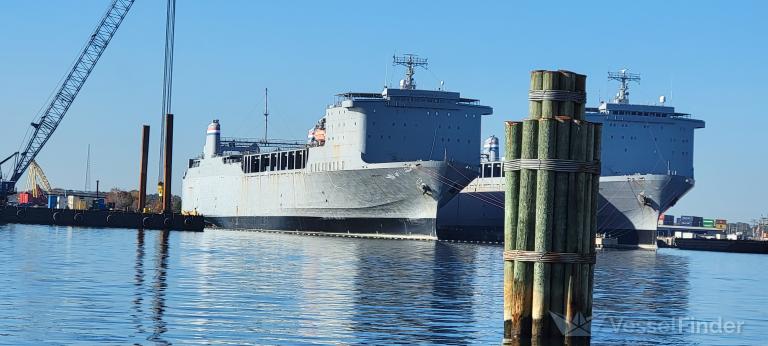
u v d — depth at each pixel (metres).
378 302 51.50
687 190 138.62
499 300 53.97
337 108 147.50
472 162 148.62
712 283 74.19
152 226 146.75
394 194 137.25
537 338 35.72
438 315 46.88
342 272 70.75
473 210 163.38
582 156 35.66
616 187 139.38
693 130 158.62
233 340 38.34
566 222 35.75
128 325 40.84
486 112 149.25
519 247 36.03
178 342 37.47
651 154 156.00
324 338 39.41
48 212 148.38
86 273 62.53
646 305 55.06
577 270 35.78
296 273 68.62
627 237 140.88
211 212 191.00
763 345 41.44
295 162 159.62
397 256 93.19
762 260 122.44
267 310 46.88
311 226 154.25
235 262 78.31
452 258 92.12
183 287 55.94
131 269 66.94
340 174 144.88
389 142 144.38
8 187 170.12
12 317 42.06
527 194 35.84
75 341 37.03
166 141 147.25
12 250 83.19
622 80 162.50
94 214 147.88
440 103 146.88
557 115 35.97
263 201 168.38
